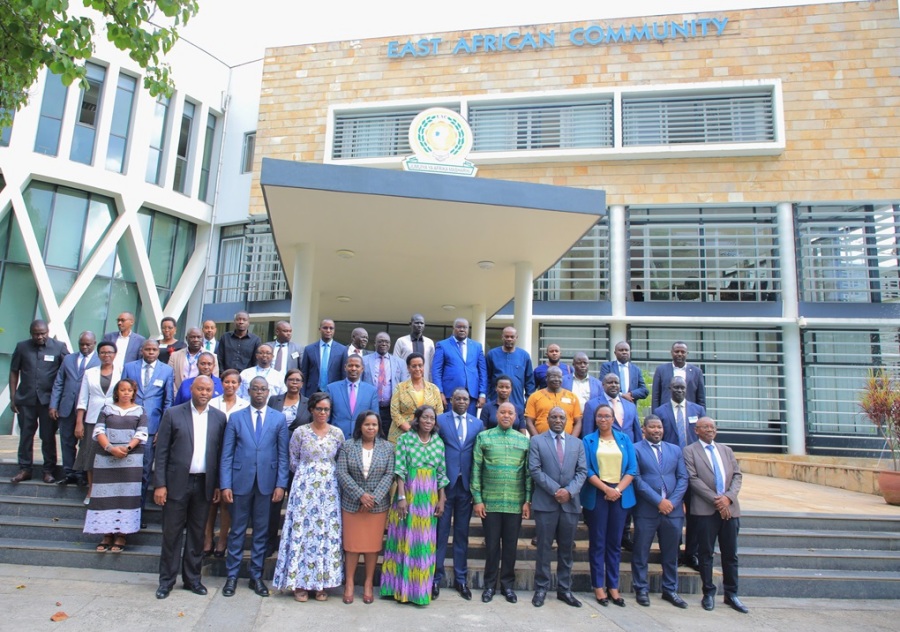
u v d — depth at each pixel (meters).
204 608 5.05
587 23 16.97
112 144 16.58
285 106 18.19
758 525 7.47
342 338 17.50
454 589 5.98
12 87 6.62
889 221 15.11
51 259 15.40
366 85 17.86
